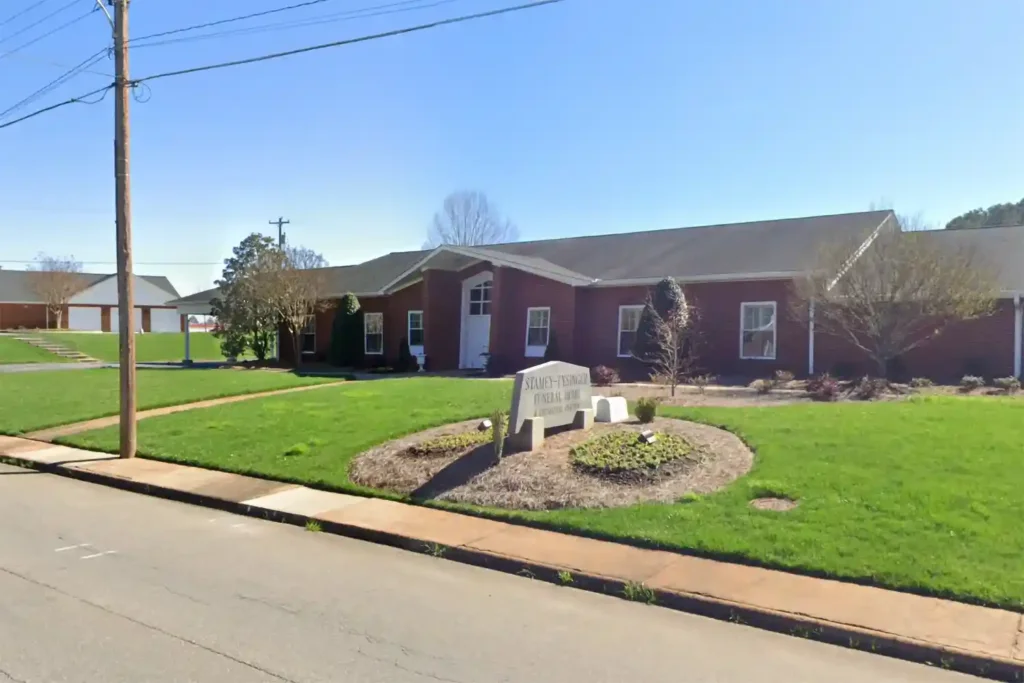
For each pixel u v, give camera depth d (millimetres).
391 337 31734
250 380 24578
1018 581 6074
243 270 35094
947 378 19625
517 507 9062
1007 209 49906
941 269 17422
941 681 4906
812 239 23141
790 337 21562
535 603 6363
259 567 7320
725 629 5797
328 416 15172
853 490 8312
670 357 19359
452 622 5848
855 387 17156
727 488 8812
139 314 72312
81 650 5184
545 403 11273
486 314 28891
